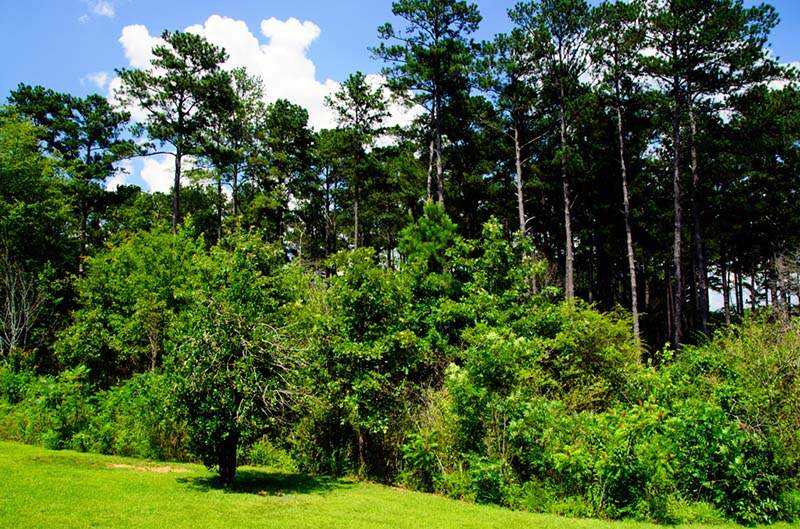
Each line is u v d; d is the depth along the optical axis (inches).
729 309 1427.2
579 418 406.9
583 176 1163.3
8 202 1043.3
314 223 1648.6
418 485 429.7
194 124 1197.1
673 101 978.7
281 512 332.8
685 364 490.3
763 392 398.6
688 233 1430.9
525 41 1007.6
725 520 346.9
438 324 589.3
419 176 1268.5
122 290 783.7
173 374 389.4
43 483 366.0
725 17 900.0
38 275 957.2
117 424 528.1
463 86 1073.5
